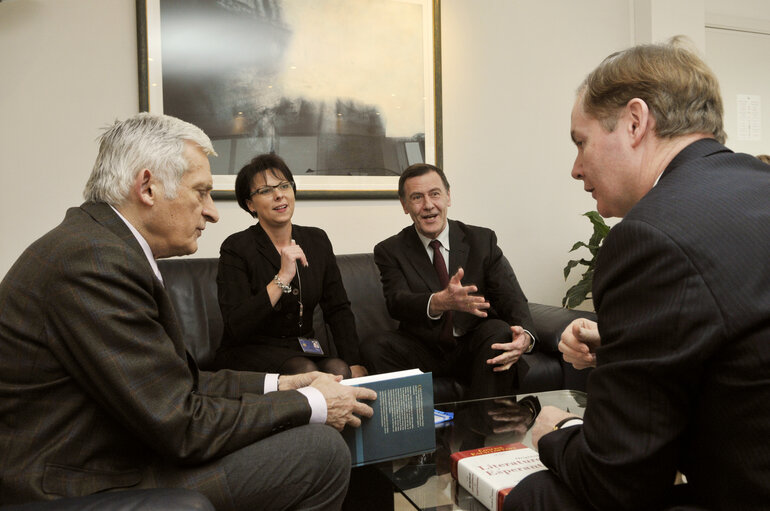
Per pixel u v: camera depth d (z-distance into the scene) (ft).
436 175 7.86
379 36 10.07
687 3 12.01
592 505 2.56
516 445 4.29
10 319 3.22
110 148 3.72
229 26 9.07
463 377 7.53
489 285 7.95
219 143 9.07
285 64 9.45
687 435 2.48
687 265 2.24
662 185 2.60
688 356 2.20
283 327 6.87
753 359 2.14
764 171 2.63
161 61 8.68
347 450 3.86
